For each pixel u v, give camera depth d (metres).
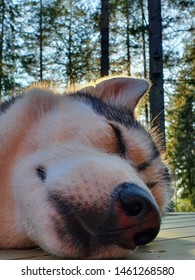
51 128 0.48
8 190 0.44
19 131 0.49
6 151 0.47
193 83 3.31
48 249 0.39
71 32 4.13
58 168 0.41
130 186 0.37
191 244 0.55
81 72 3.50
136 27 2.51
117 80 0.62
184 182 6.09
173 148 6.09
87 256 0.37
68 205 0.37
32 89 0.56
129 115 0.57
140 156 0.51
